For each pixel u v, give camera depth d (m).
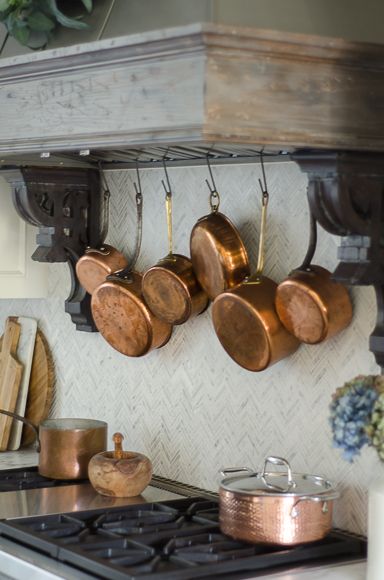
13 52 2.73
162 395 3.15
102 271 3.22
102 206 3.34
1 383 3.62
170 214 3.00
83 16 2.47
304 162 2.27
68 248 3.28
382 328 2.41
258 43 2.04
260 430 2.83
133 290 3.08
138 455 2.99
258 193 2.83
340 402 2.19
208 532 2.58
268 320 2.63
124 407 3.30
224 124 2.04
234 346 2.74
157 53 2.10
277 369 2.78
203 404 3.01
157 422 3.17
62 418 3.34
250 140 2.06
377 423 2.14
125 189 3.28
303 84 2.12
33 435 3.62
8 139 2.53
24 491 3.01
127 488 2.92
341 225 2.30
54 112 2.38
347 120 2.18
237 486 2.50
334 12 2.22
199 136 2.03
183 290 2.89
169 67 2.09
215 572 2.30
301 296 2.54
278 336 2.65
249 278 2.71
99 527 2.62
